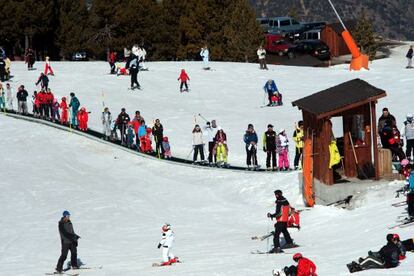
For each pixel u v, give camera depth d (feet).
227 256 169.99
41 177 266.36
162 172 280.10
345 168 214.69
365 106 209.97
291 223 190.90
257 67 477.36
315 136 214.07
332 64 577.43
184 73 402.72
